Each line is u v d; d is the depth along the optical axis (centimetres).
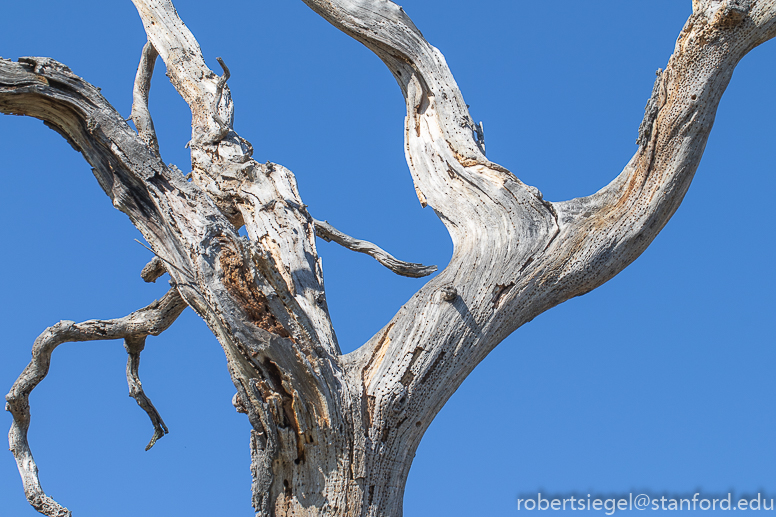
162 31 1775
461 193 1522
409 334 1362
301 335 1255
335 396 1279
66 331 1487
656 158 1427
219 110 1644
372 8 1666
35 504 1392
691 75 1406
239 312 1218
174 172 1308
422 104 1661
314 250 1445
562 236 1430
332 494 1263
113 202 1316
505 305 1399
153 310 1527
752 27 1385
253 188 1496
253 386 1250
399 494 1328
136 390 1557
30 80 1250
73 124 1303
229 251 1256
